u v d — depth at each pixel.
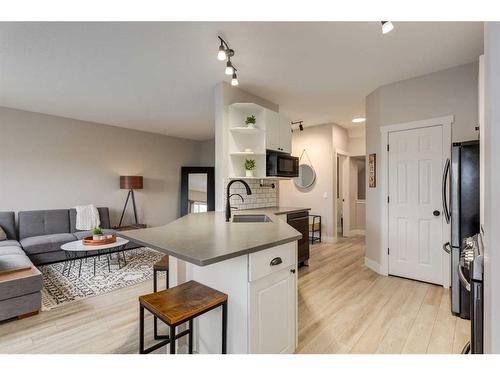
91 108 4.22
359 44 2.37
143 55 2.52
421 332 2.05
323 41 2.31
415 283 3.07
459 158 2.27
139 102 3.94
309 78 3.12
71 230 4.54
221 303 1.40
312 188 5.57
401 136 3.24
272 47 2.40
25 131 4.31
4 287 2.20
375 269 3.53
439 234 2.98
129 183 5.24
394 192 3.31
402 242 3.25
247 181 3.66
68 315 2.36
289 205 5.89
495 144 0.71
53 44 2.30
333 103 4.04
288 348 1.70
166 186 6.31
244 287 1.42
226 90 3.23
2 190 4.12
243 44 2.34
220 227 2.06
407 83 3.17
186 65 2.74
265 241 1.51
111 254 4.43
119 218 5.45
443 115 2.94
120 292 2.88
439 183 2.98
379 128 3.42
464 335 2.00
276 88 3.42
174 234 1.74
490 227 0.74
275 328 1.58
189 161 6.82
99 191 5.17
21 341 1.96
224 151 3.21
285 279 1.67
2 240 3.78
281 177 3.61
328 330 2.07
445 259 2.94
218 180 3.25
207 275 1.64
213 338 1.62
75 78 3.05
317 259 4.14
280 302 1.62
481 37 2.27
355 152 6.10
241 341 1.44
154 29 2.09
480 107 1.76
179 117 4.78
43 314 2.38
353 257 4.27
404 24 2.06
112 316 2.34
